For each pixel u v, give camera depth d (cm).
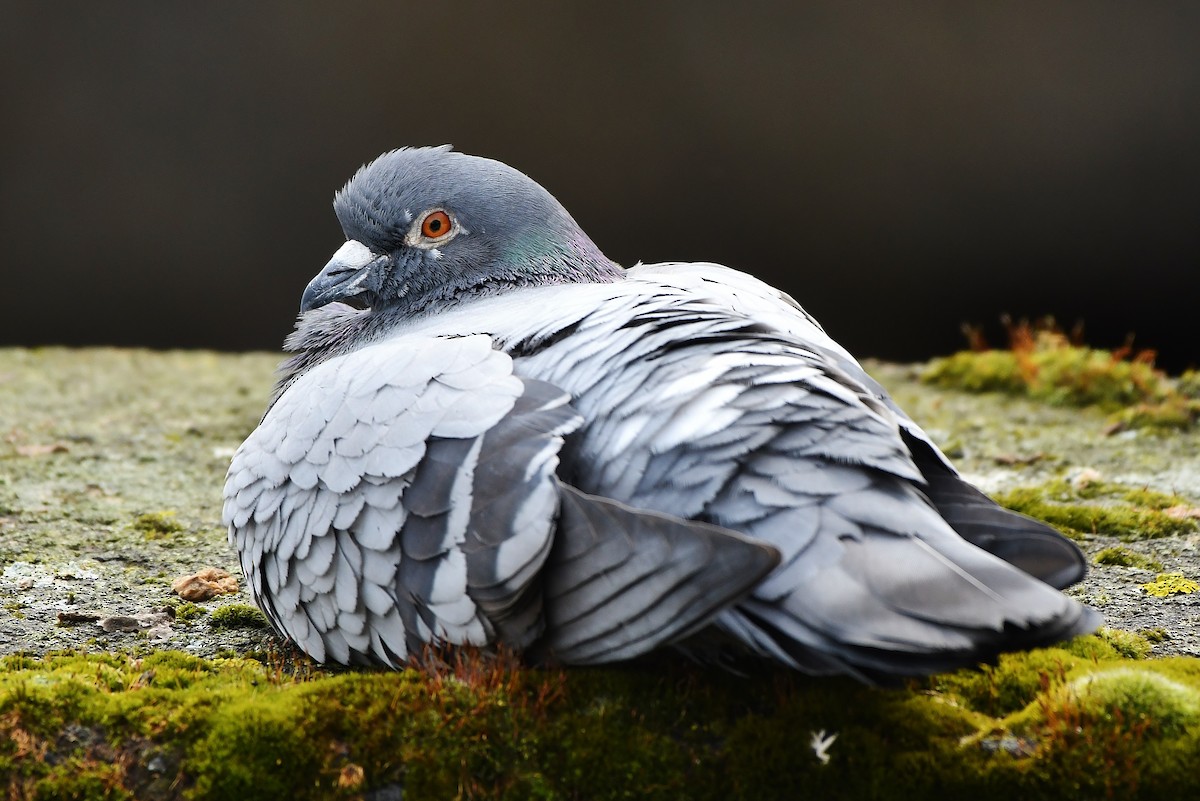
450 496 661
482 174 877
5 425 1398
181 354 1848
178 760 670
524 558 632
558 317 730
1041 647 587
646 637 614
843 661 596
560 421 662
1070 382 1535
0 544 1005
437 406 688
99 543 1023
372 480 689
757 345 674
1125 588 922
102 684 723
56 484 1180
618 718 670
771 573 600
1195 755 639
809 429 632
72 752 672
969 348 2233
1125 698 666
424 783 656
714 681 697
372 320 891
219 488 1191
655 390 657
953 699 703
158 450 1324
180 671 752
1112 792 636
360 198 884
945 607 578
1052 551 640
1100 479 1184
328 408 723
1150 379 1501
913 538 604
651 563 605
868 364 1766
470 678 678
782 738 658
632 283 813
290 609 754
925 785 645
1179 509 1082
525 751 661
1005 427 1412
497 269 872
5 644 814
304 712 677
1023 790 643
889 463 623
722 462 628
